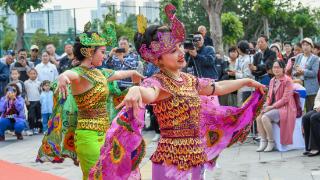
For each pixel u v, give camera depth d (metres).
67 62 12.61
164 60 3.67
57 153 5.64
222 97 10.34
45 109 12.45
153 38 3.68
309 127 8.39
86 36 5.15
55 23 23.38
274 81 9.26
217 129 4.22
